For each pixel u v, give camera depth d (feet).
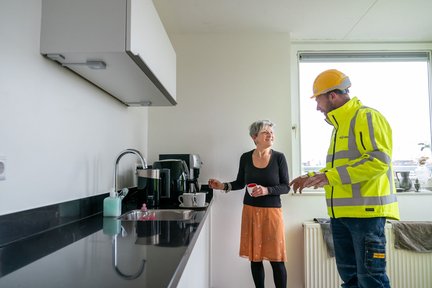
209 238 7.81
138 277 1.85
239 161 8.09
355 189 4.61
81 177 4.27
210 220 7.93
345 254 5.11
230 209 8.00
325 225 7.47
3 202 2.77
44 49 3.26
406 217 8.11
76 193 4.12
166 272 1.94
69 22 3.26
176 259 2.24
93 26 3.24
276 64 8.34
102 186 5.04
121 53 3.29
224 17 7.49
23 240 2.96
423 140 8.84
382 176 4.58
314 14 7.39
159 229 3.44
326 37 8.69
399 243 7.36
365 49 8.93
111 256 2.35
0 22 2.76
